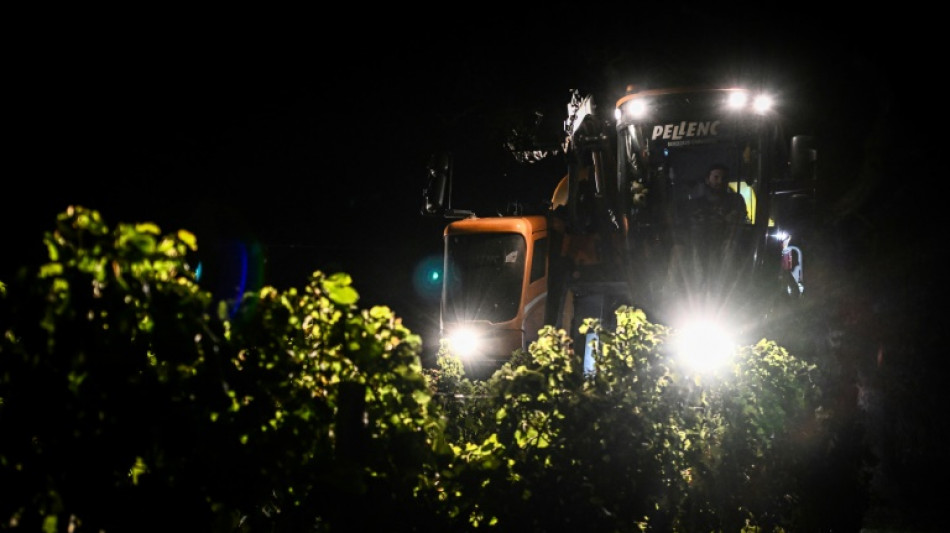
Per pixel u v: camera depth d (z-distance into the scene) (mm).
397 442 3387
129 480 2869
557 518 4230
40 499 2498
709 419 5355
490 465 3967
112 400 2500
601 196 13477
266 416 2945
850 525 7504
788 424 6402
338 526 3271
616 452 4445
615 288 14203
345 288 3137
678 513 5168
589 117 13172
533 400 4438
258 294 3023
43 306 2430
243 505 2912
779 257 13133
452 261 15602
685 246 12422
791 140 12164
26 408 2523
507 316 15164
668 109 12852
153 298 2537
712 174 12547
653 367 4914
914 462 15008
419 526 3676
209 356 2652
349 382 3193
